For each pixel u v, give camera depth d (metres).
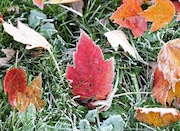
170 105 0.62
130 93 0.63
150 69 0.66
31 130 0.59
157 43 0.67
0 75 0.63
